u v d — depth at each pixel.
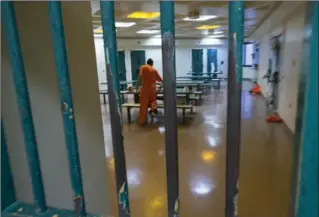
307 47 0.52
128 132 5.31
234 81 0.57
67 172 1.22
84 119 1.31
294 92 4.77
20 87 0.68
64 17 1.11
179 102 7.23
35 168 0.75
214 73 12.76
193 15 5.80
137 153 4.09
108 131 5.30
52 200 1.11
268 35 8.35
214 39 13.84
